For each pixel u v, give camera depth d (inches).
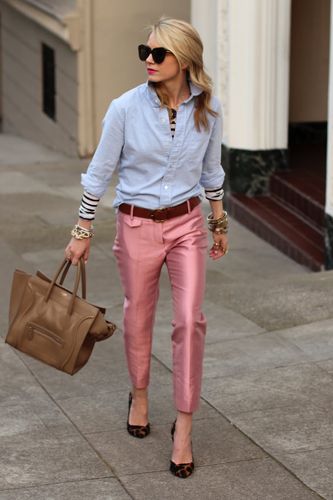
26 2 968.9
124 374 341.4
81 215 269.9
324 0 742.5
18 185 740.0
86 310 265.0
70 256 271.4
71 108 917.8
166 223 266.2
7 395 323.6
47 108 997.8
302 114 761.0
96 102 899.4
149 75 254.8
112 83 898.7
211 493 255.9
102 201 681.6
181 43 250.7
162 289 447.2
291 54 749.3
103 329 266.2
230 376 330.6
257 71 632.4
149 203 265.0
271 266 546.9
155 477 265.0
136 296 274.2
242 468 268.5
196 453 277.6
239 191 650.8
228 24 634.8
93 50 885.8
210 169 277.0
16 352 365.1
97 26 881.5
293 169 661.3
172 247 268.5
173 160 261.3
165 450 281.1
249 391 318.0
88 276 489.4
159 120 257.9
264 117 641.0
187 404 263.6
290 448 278.8
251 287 437.4
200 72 256.8
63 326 264.4
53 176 783.1
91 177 266.7
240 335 371.6
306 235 571.2
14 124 1107.9
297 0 740.0
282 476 263.6
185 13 900.6
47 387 330.3
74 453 279.3
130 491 257.3
